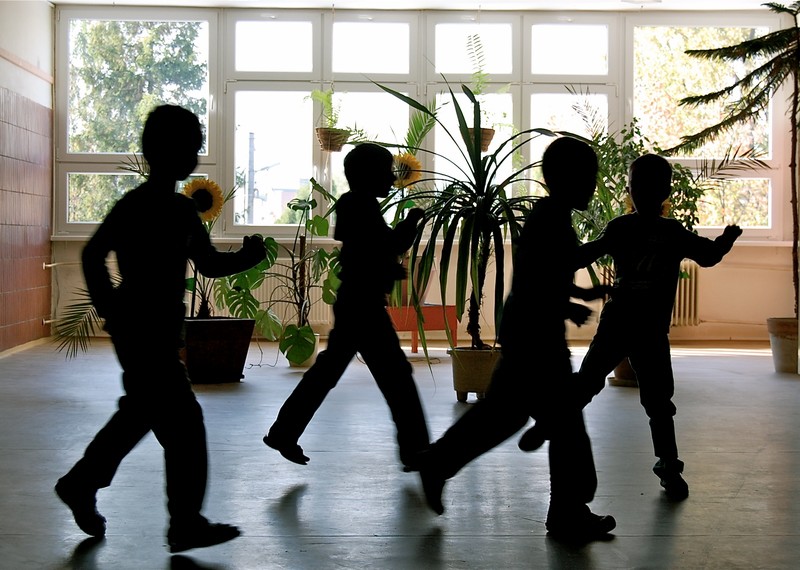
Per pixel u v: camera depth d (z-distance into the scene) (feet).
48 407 15.57
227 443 12.61
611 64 29.50
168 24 29.27
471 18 29.32
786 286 29.40
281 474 10.76
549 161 8.06
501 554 7.77
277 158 29.40
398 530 8.49
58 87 28.91
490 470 10.97
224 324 18.98
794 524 8.72
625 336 9.64
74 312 18.48
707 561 7.60
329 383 10.20
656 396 9.82
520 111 29.37
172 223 7.50
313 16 29.25
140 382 7.42
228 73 29.22
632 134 21.12
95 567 7.39
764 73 27.02
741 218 29.60
